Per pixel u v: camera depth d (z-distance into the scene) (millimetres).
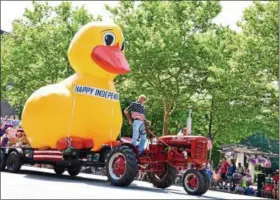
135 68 21719
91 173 16250
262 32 20594
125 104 25172
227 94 21609
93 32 11430
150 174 10656
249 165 24625
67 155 11047
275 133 22844
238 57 20766
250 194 16625
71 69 25625
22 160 12070
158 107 24969
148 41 21094
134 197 7066
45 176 11141
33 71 26422
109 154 9695
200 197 8906
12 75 27266
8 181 8766
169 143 10023
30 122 11391
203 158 9531
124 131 27531
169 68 22094
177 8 22828
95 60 11164
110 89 11484
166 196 7824
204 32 23016
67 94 11133
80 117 10969
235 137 27172
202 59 21875
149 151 10078
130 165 9227
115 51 11492
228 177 17531
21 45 26328
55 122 11016
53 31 25484
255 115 21938
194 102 23516
